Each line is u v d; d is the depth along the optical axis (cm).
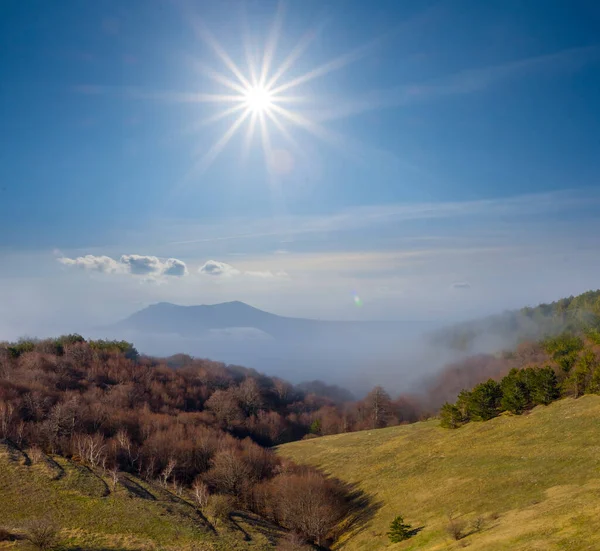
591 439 6319
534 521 4306
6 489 6303
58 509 6000
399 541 5459
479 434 8425
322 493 7600
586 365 8306
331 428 18000
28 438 8406
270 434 15738
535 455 6506
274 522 7712
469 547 4247
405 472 7944
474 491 6044
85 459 8081
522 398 8581
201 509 7194
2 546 4712
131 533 5678
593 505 4166
